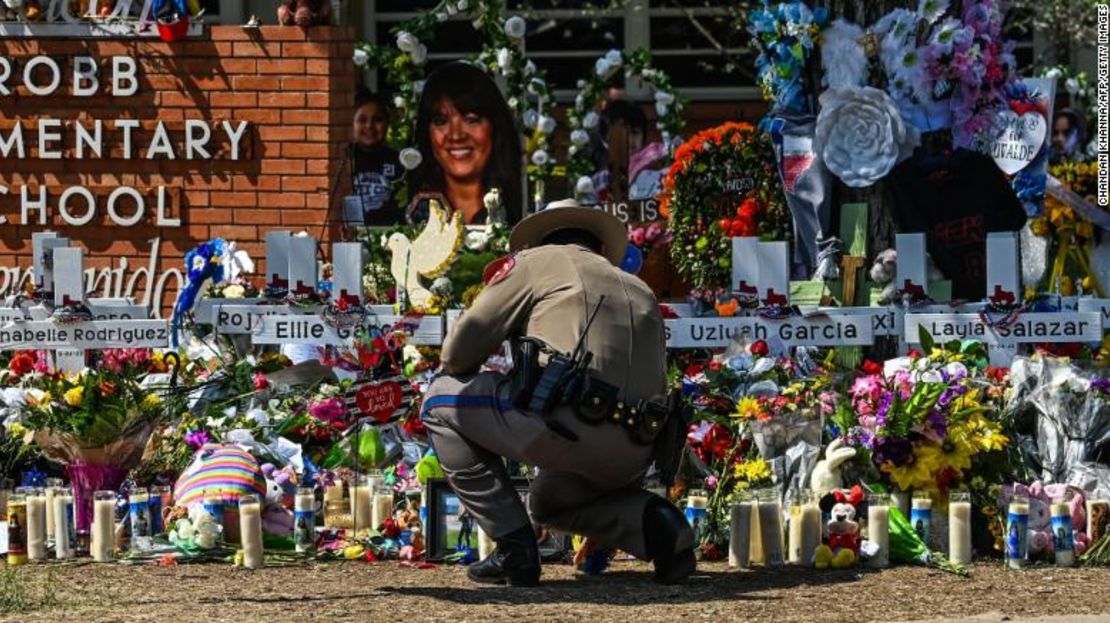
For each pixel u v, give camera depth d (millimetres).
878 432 11555
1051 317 12805
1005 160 13930
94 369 12828
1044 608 9781
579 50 25656
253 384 13133
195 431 12555
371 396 12133
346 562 11367
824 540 11227
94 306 14555
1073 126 19828
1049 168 16594
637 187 19281
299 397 12992
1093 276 16109
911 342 12953
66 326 13547
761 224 15141
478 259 14336
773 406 11781
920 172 14117
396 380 12227
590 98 19984
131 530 11586
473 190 18312
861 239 14086
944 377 12078
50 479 12109
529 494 10766
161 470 12312
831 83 14023
